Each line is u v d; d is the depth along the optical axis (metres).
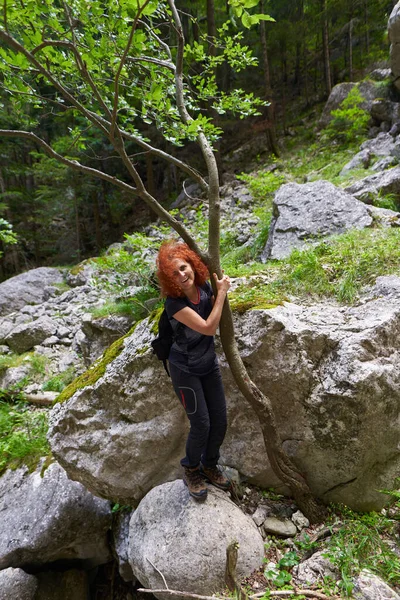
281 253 4.88
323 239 4.55
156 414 2.83
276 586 2.21
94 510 3.44
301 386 2.55
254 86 16.11
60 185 12.77
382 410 2.40
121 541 3.27
